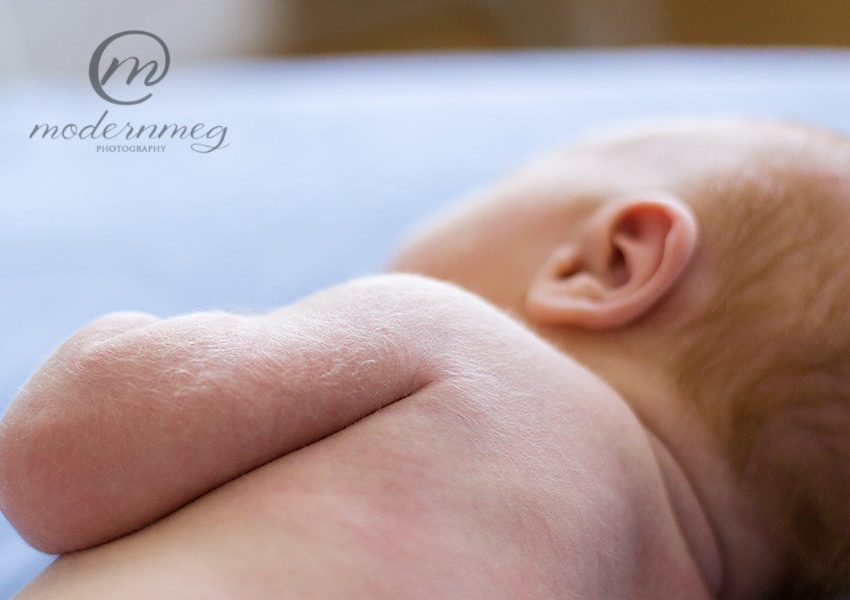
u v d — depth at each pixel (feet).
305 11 9.21
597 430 1.78
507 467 1.62
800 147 2.34
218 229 3.69
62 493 1.46
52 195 3.97
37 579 1.47
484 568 1.51
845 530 2.13
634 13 9.28
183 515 1.48
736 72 5.32
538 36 9.57
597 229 2.22
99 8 8.02
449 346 1.71
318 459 1.53
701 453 2.05
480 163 4.23
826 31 8.85
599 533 1.68
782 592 2.25
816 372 2.05
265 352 1.56
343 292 1.76
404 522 1.49
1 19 7.75
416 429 1.59
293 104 4.83
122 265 3.43
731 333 2.09
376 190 3.99
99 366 1.53
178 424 1.48
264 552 1.40
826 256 2.12
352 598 1.39
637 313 2.10
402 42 9.55
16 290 3.26
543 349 1.85
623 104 4.83
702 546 2.02
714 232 2.18
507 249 2.36
